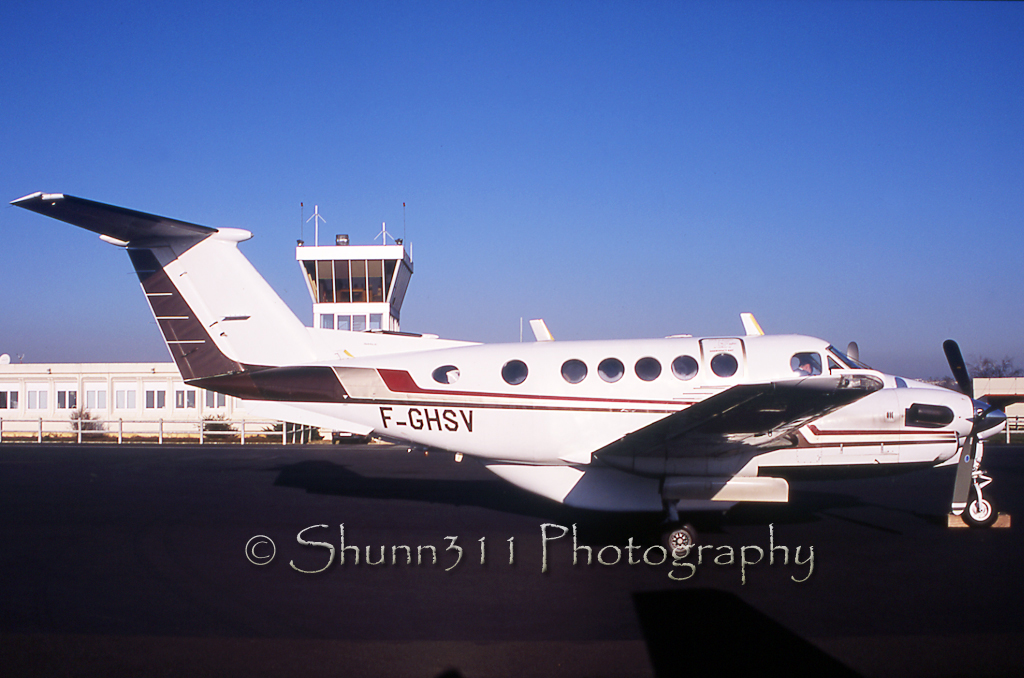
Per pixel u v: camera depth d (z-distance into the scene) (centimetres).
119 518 1037
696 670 502
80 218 886
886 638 558
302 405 1030
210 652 539
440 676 498
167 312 1024
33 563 789
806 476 957
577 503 980
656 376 968
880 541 883
